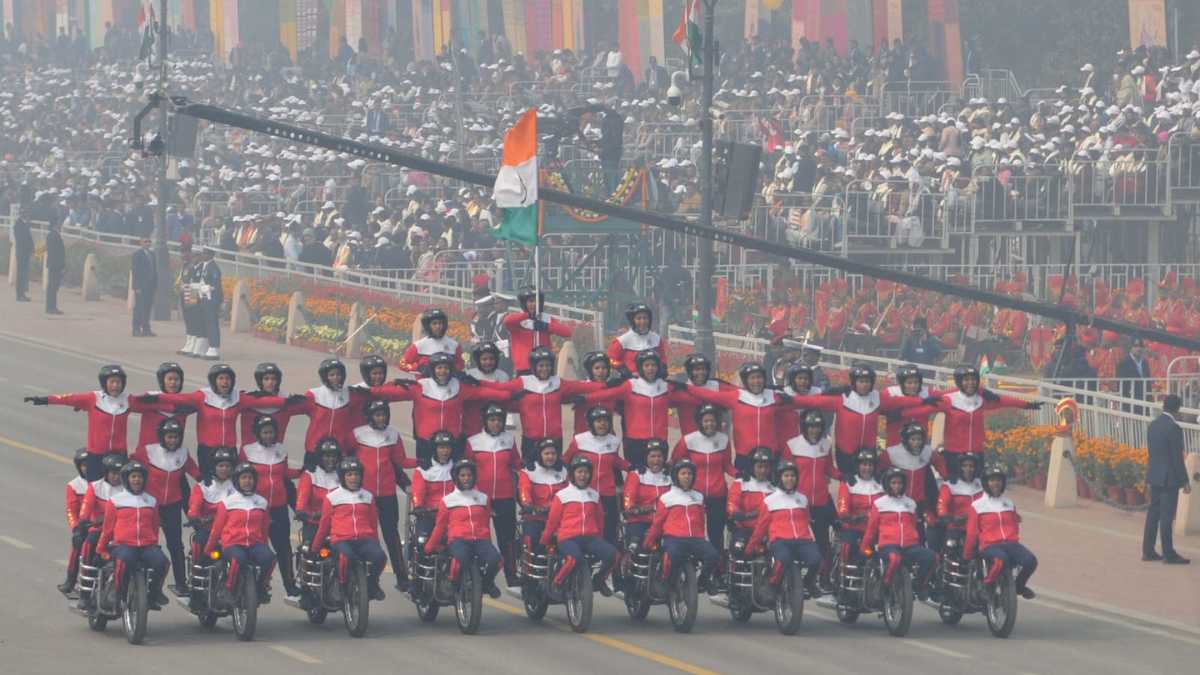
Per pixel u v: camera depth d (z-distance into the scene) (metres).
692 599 68.69
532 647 66.25
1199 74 168.75
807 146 157.25
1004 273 153.50
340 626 69.69
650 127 176.00
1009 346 136.00
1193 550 85.62
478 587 67.75
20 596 72.81
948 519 71.38
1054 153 154.50
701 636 68.75
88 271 165.62
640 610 71.00
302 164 178.38
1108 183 153.50
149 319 145.75
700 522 69.62
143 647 65.62
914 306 138.25
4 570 76.94
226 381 70.94
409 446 106.44
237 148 189.75
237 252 161.12
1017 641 69.06
